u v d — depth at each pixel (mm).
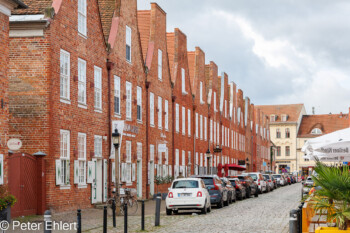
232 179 36594
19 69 22094
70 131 23844
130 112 32406
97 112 27125
